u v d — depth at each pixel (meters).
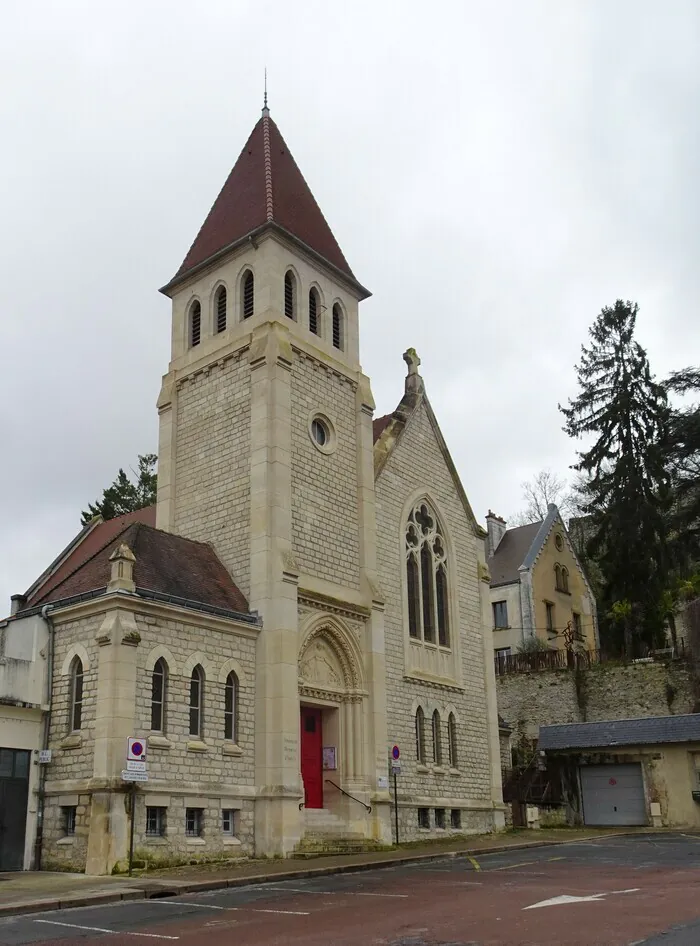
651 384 54.69
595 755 42.62
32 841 24.16
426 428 39.09
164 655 25.05
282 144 37.84
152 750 23.98
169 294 35.84
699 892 15.52
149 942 12.56
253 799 26.62
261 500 29.55
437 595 37.53
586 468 55.06
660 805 40.56
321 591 30.27
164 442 33.59
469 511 40.53
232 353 32.19
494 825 36.72
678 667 46.34
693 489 54.16
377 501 34.75
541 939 11.53
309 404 32.28
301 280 33.78
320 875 22.22
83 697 24.53
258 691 27.64
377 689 31.42
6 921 15.31
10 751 24.44
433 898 16.38
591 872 20.09
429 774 33.81
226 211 35.59
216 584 28.56
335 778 30.08
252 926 13.79
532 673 49.72
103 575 26.50
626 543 52.25
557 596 59.59
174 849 23.91
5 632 26.89
